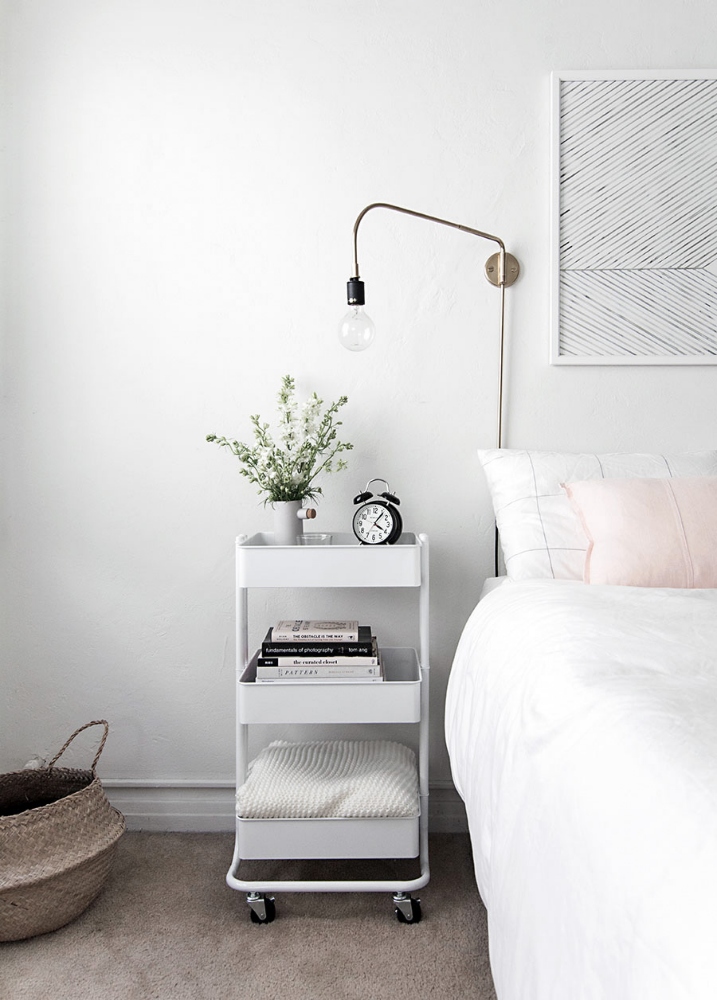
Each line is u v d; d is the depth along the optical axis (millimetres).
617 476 2020
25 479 2254
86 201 2221
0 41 2199
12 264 2225
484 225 2211
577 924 771
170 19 2203
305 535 2133
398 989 1555
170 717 2287
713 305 2209
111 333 2234
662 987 592
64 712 2287
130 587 2271
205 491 2254
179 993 1550
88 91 2209
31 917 1700
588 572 1775
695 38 2191
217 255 2225
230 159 2215
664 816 720
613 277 2213
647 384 2232
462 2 2191
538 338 2230
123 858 2104
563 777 937
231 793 2281
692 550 1716
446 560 2256
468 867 2039
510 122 2201
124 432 2248
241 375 2238
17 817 1727
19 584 2270
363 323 1916
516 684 1259
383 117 2203
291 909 1848
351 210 2215
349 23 2195
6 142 2211
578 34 2189
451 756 1690
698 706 924
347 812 1811
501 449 2150
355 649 1866
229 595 2268
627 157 2191
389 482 2252
